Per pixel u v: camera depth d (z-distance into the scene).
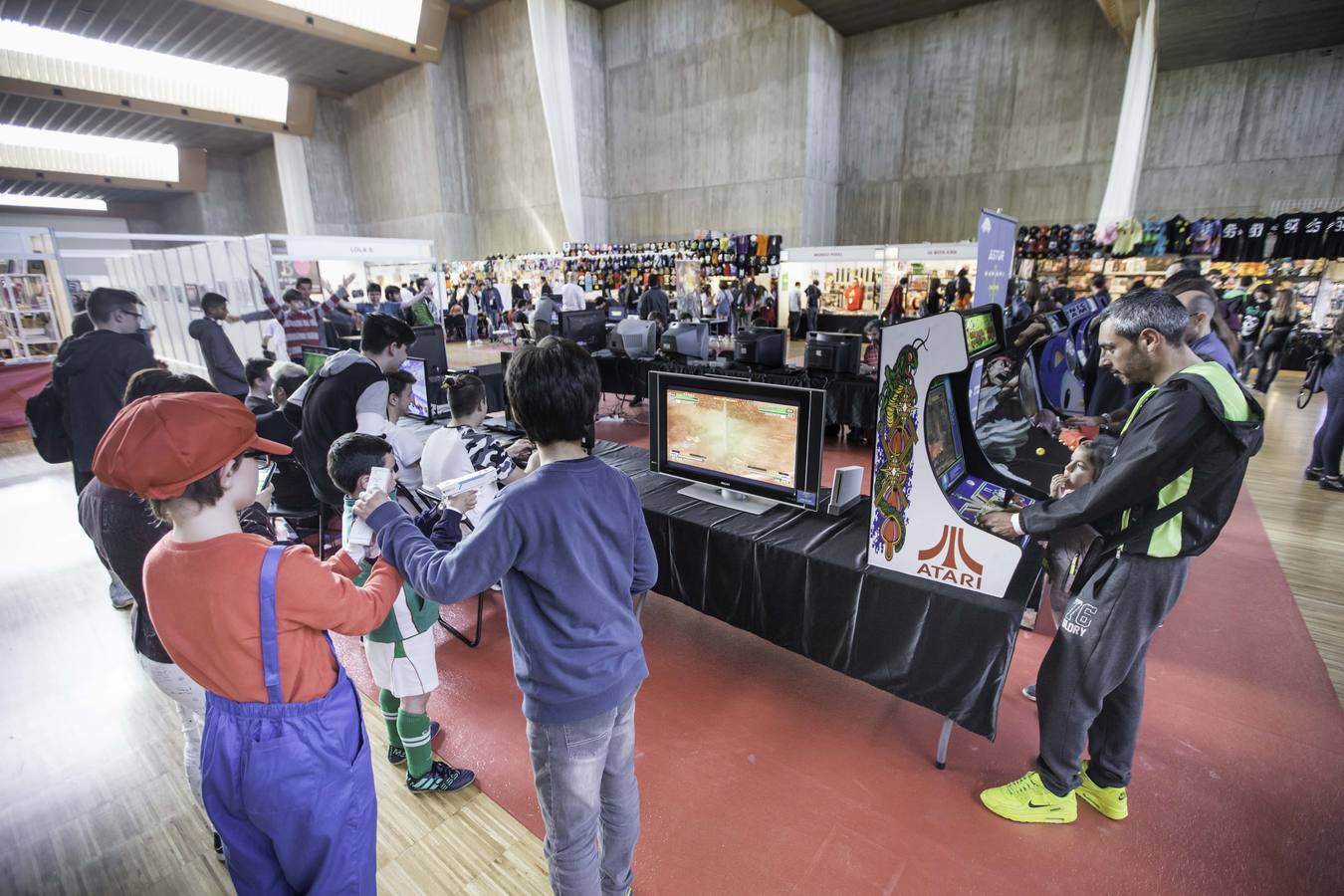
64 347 2.42
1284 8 7.69
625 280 13.77
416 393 3.63
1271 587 2.76
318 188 17.36
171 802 1.73
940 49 11.93
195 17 11.41
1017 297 7.72
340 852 0.99
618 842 1.22
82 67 13.11
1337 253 8.52
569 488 0.99
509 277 15.31
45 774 1.84
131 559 1.18
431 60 14.32
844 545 1.89
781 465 2.06
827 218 13.27
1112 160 10.49
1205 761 1.78
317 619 0.92
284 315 6.33
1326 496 3.95
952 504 1.58
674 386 2.28
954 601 1.56
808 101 12.00
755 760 1.80
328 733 0.96
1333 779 1.71
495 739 1.93
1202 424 1.18
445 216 15.92
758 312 11.35
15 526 3.82
